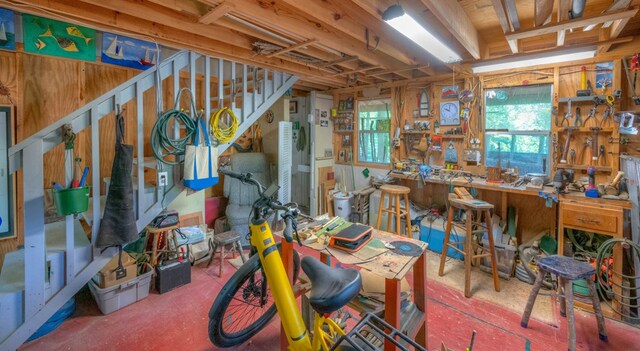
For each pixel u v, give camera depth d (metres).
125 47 3.17
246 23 2.48
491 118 3.87
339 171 5.49
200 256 3.68
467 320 2.54
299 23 2.51
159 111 2.68
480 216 3.64
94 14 2.26
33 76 2.75
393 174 4.33
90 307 2.69
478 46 3.22
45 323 2.32
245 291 2.28
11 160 1.97
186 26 2.50
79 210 2.17
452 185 3.76
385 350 1.61
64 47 2.84
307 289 2.05
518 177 3.46
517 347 2.21
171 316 2.59
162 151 2.74
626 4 2.04
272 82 3.67
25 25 2.63
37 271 2.09
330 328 1.66
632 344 2.24
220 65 3.11
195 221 3.99
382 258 1.73
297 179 5.61
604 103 3.16
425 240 4.04
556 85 3.38
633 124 2.99
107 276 2.58
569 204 2.81
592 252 3.07
